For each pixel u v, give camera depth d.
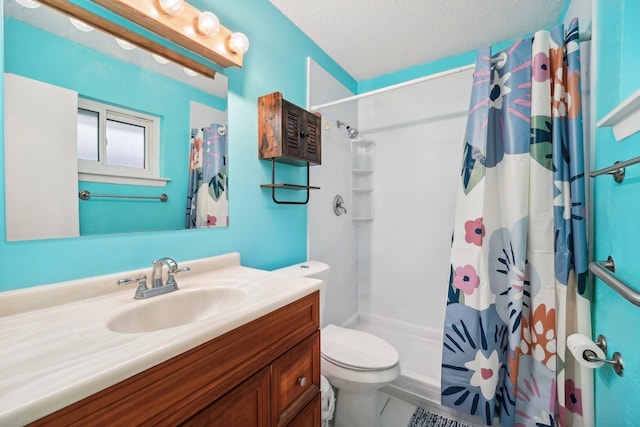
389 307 2.23
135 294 0.79
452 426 1.35
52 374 0.41
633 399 0.69
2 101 0.65
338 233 2.06
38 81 0.71
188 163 1.05
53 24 0.73
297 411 0.82
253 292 0.83
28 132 0.69
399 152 2.16
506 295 1.26
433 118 2.02
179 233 1.02
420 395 1.50
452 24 1.56
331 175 1.97
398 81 2.16
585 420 0.99
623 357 0.76
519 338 1.17
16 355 0.47
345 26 1.58
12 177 0.67
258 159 1.35
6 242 0.66
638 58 0.71
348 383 1.20
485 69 1.26
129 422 0.45
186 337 0.53
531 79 1.19
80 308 0.70
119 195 0.86
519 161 1.19
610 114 0.66
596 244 0.99
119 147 0.86
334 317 2.03
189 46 1.02
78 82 0.77
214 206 1.15
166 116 0.98
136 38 0.90
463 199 1.31
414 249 2.12
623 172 0.74
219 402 0.59
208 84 1.12
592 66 1.01
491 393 1.21
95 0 0.79
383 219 2.25
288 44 1.52
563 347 1.09
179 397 0.52
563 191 1.12
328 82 1.89
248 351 0.66
